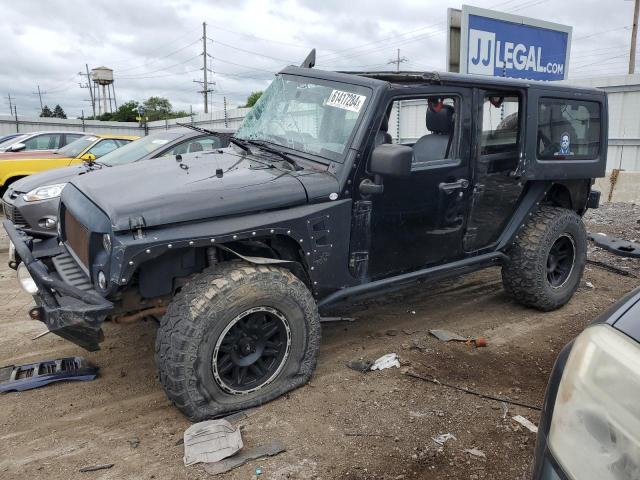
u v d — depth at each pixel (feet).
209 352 9.63
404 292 18.03
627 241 24.68
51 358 12.85
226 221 9.97
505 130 14.12
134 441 9.48
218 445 9.10
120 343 13.73
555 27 37.17
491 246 14.83
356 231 11.66
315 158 11.78
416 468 8.82
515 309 16.55
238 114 84.58
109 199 9.84
